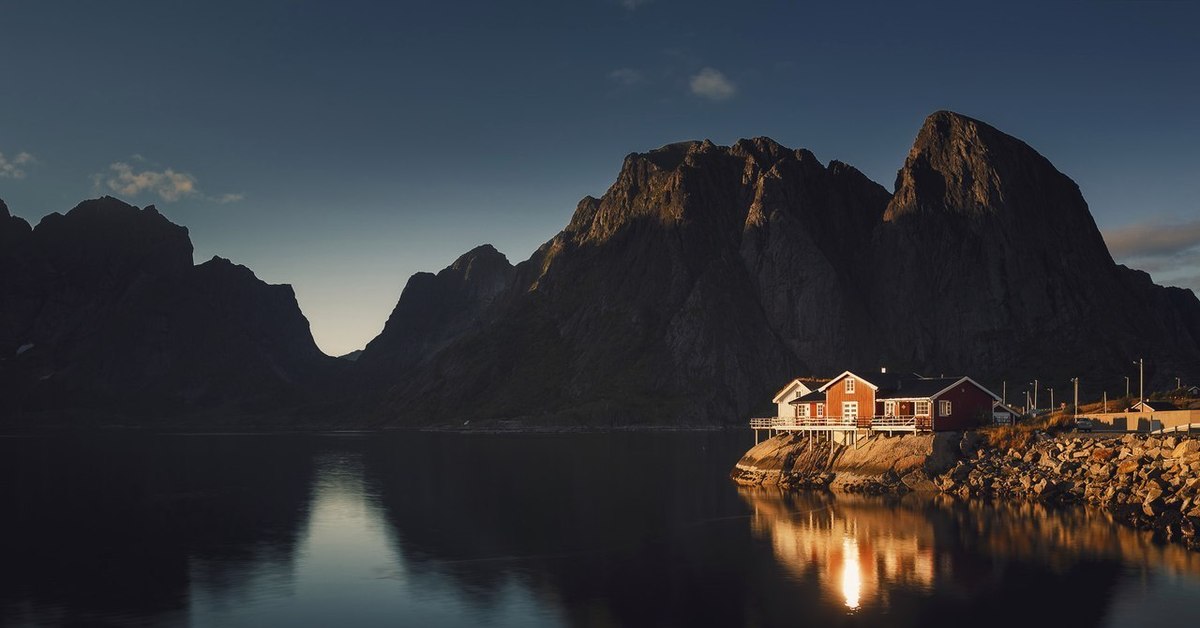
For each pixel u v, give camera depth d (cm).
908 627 4488
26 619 4947
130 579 5831
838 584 5272
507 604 5103
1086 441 7944
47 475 12481
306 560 6353
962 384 9075
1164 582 5103
